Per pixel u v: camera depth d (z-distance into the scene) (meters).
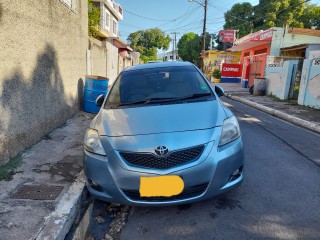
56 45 5.93
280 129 6.54
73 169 3.86
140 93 3.81
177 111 3.17
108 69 13.33
